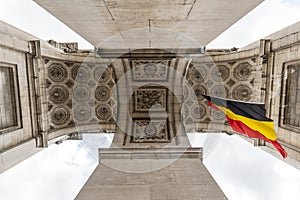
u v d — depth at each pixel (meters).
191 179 7.93
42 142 11.40
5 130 9.40
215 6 8.39
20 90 10.28
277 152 9.92
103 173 8.11
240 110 8.46
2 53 9.10
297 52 8.67
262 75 10.40
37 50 10.80
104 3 8.23
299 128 8.84
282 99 9.61
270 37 10.84
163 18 9.50
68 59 12.69
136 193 7.33
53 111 12.47
